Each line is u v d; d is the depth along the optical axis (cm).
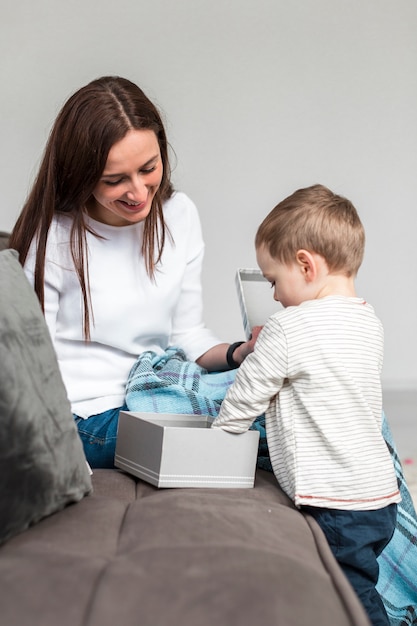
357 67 445
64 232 184
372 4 442
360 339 155
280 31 440
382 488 151
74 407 184
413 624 168
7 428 120
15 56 426
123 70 434
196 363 209
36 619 93
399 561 172
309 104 445
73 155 170
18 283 137
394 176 452
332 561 118
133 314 191
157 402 178
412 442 327
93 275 187
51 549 113
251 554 111
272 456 156
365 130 448
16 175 428
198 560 108
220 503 138
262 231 167
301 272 162
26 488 121
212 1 435
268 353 151
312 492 147
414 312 458
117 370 192
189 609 95
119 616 94
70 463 132
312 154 447
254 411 152
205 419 172
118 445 164
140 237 191
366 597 149
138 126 168
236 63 440
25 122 428
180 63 437
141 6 432
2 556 110
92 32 430
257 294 202
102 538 120
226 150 443
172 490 149
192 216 206
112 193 172
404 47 445
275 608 95
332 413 150
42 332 136
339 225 160
